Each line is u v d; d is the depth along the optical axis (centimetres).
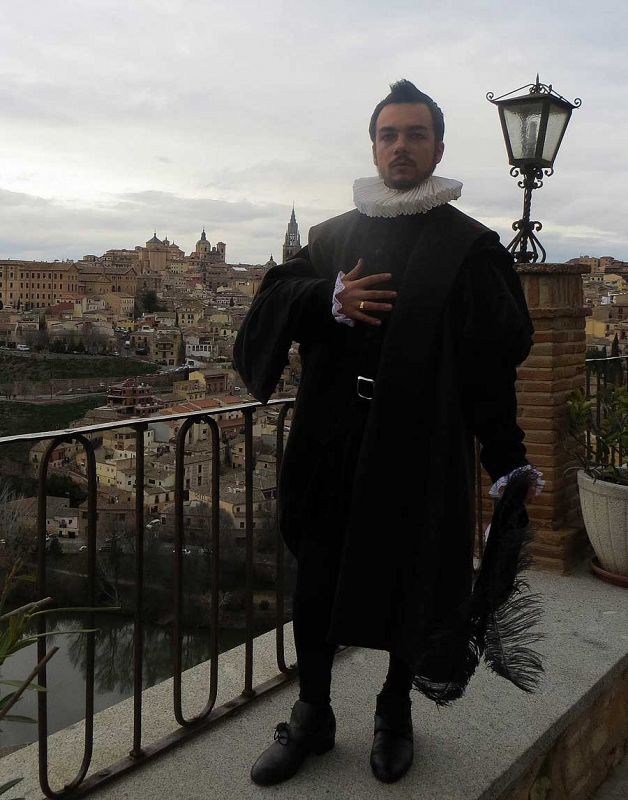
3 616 136
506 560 176
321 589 197
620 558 345
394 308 175
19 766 212
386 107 185
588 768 263
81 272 15562
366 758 214
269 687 253
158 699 249
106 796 197
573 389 379
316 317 181
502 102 373
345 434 186
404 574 181
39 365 8606
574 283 376
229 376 7950
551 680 261
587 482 348
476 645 174
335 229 198
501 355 177
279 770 201
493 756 215
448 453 174
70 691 783
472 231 179
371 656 280
